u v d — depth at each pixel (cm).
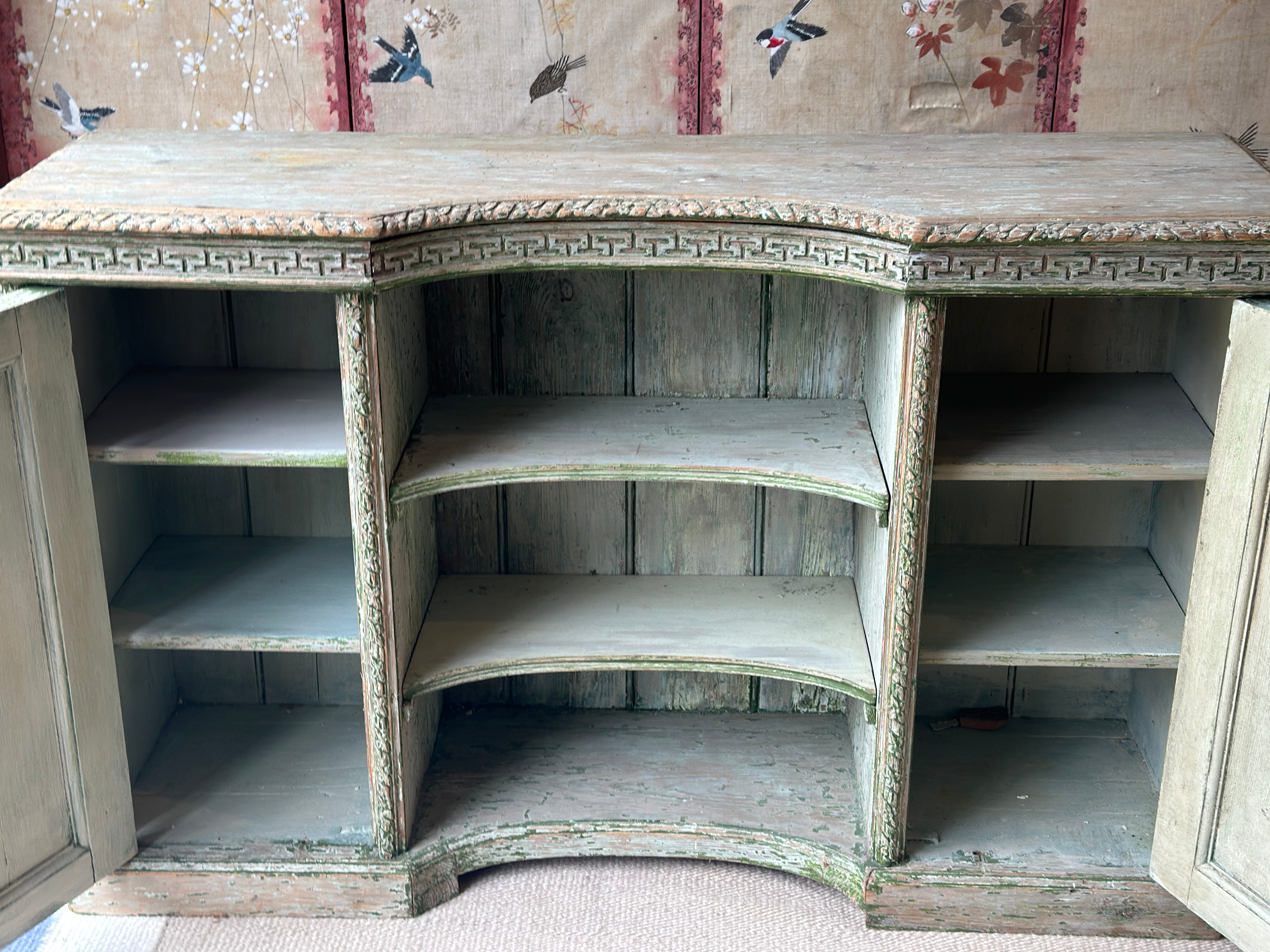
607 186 189
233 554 241
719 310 227
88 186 188
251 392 221
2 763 187
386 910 220
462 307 229
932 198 183
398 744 212
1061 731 256
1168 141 219
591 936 216
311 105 230
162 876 218
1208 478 185
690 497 242
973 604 223
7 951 212
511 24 224
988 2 220
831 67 225
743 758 246
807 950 214
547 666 219
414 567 222
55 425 185
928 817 228
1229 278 175
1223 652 187
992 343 232
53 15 224
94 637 200
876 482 197
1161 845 207
